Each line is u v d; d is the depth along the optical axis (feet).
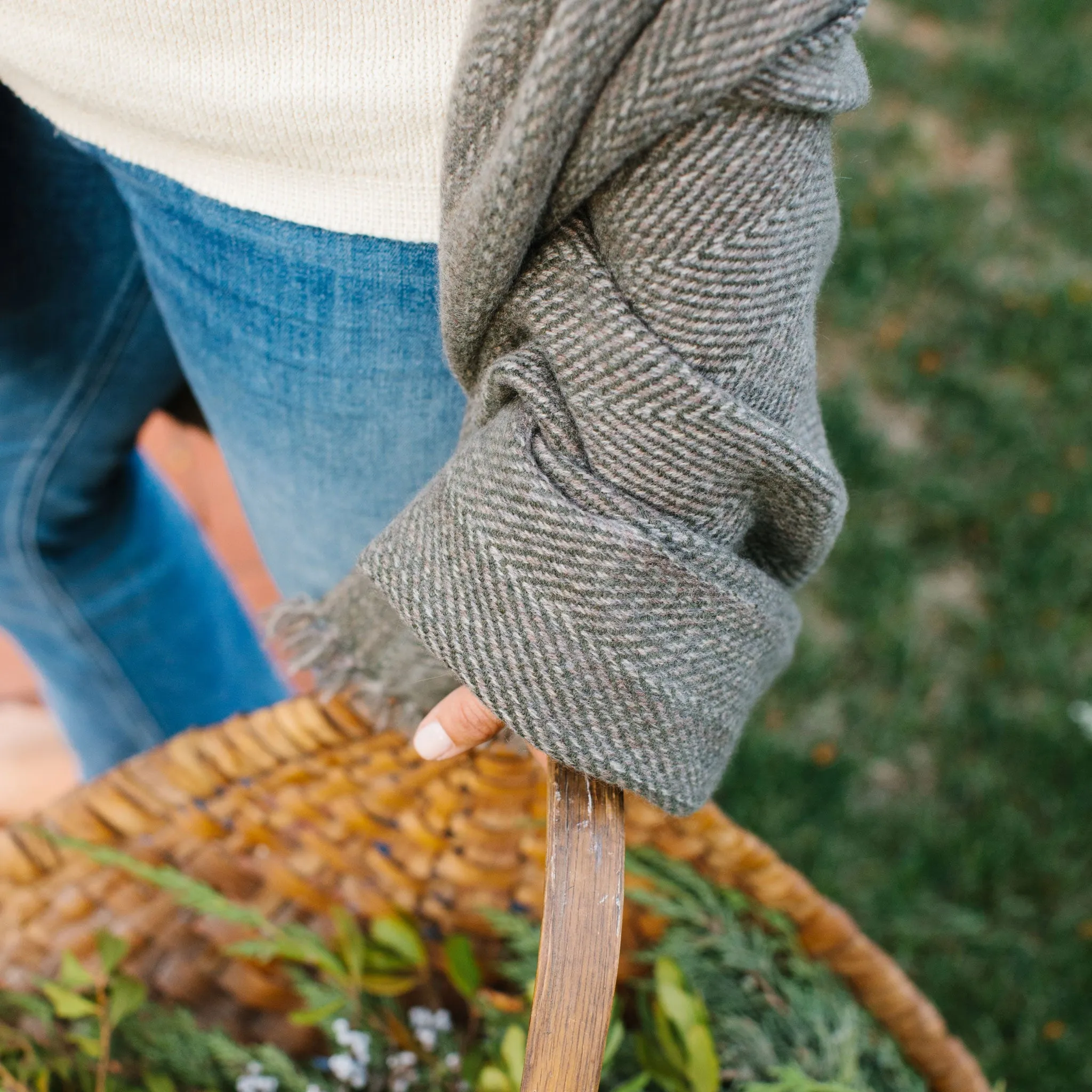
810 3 1.63
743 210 1.70
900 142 5.86
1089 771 3.89
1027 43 6.52
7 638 4.10
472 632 1.80
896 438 4.76
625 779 1.81
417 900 2.46
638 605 1.78
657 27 1.63
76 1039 2.26
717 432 1.76
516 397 1.83
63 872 2.34
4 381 2.57
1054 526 4.49
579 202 1.73
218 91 1.96
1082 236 5.60
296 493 2.40
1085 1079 3.28
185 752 2.36
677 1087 2.30
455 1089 2.44
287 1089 2.42
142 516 3.07
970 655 4.21
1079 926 3.59
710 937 2.37
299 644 2.23
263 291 2.14
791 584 2.00
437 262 2.05
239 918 2.31
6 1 2.02
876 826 3.76
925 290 5.24
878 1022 2.39
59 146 2.36
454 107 1.74
